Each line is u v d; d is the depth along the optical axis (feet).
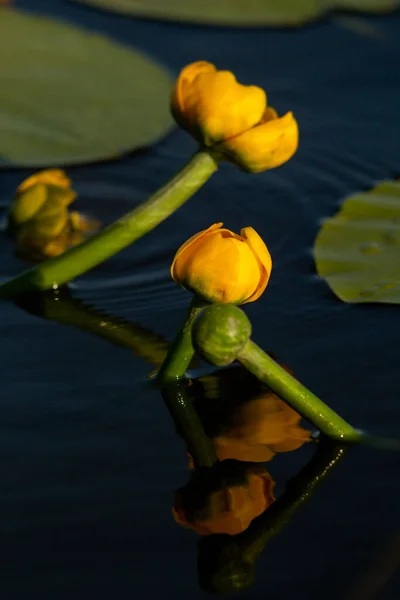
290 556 5.60
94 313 6.16
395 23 8.09
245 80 7.03
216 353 5.65
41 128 6.75
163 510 5.67
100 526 5.64
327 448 5.81
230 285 5.70
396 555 5.60
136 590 5.54
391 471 5.75
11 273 6.27
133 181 6.68
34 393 5.90
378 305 6.16
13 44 7.06
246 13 8.02
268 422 5.87
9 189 6.59
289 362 5.99
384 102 6.98
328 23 8.05
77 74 6.97
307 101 6.97
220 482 5.73
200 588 5.54
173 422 5.85
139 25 7.83
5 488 5.69
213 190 6.65
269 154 5.98
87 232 6.45
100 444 5.79
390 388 5.92
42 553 5.59
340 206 6.58
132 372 5.97
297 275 6.28
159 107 6.88
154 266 6.34
